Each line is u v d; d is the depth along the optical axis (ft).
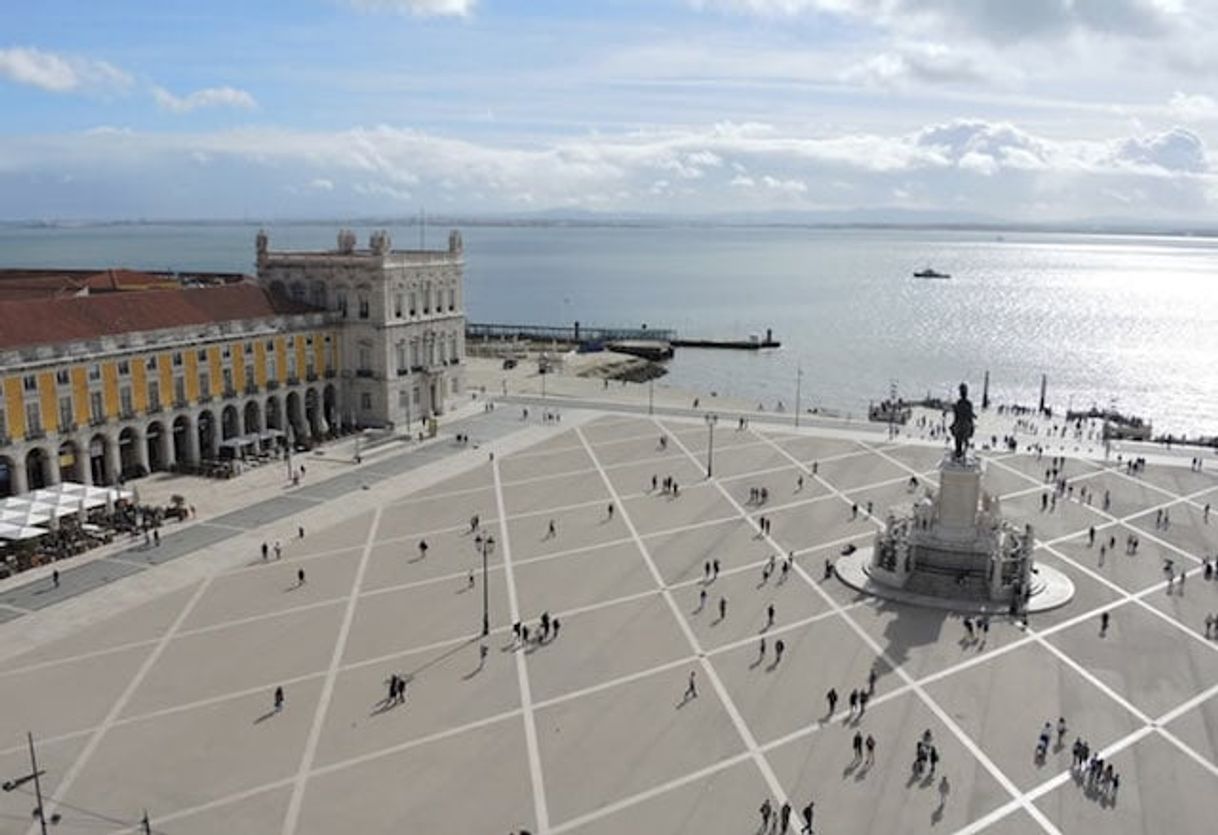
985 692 160.97
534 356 551.59
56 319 266.77
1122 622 188.75
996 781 135.95
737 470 300.61
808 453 322.55
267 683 163.43
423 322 366.63
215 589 204.44
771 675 166.71
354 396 354.95
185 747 143.84
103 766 138.82
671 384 533.14
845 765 139.74
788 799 131.85
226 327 305.73
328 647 177.17
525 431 353.31
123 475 281.95
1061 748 144.25
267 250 361.30
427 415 369.30
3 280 386.32
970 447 261.03
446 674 166.91
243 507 260.21
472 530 242.58
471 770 138.41
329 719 151.94
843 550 228.22
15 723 150.30
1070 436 354.33
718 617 190.60
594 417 378.32
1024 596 196.34
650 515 255.50
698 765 139.74
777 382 545.85
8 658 172.04
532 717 152.76
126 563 218.59
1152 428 401.49
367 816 127.75
